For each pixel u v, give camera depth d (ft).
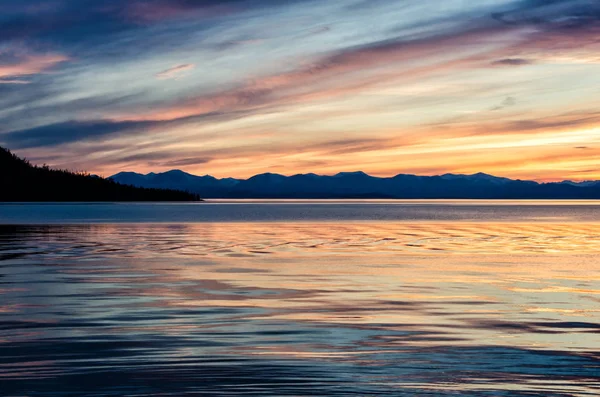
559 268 88.79
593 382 33.42
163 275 79.77
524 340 43.24
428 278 76.84
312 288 68.13
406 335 44.80
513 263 96.12
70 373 35.04
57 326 47.85
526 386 32.71
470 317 51.60
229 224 256.11
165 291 65.87
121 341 42.80
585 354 39.37
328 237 165.48
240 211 520.83
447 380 33.73
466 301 59.62
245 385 32.78
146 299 60.59
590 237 169.17
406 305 57.41
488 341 42.91
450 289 67.36
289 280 74.95
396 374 34.86
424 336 44.50
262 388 32.30
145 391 31.76
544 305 57.47
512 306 56.90
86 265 92.02
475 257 106.63
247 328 47.19
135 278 76.54
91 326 47.83
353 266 91.35
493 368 36.11
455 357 38.60
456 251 119.75
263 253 114.11
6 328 47.01
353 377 34.24
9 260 99.40
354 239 156.97
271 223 268.82
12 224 255.09
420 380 33.71
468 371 35.47
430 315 52.47
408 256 108.68
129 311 54.19
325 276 78.95
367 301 59.57
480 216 395.34
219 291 65.87
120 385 32.78
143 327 47.50
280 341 42.91
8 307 56.08
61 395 31.07
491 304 57.93
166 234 179.93
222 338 43.78
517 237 168.66
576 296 62.69
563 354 39.37
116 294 63.67
